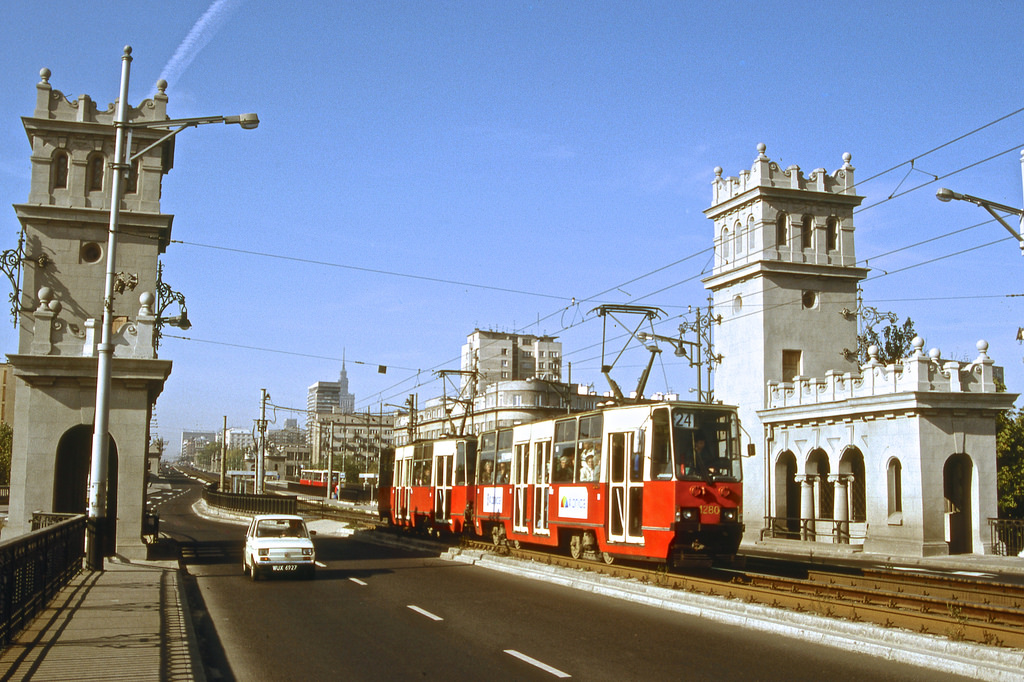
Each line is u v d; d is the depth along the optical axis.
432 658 13.05
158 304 32.53
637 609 17.83
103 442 22.56
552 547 33.31
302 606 18.47
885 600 16.69
